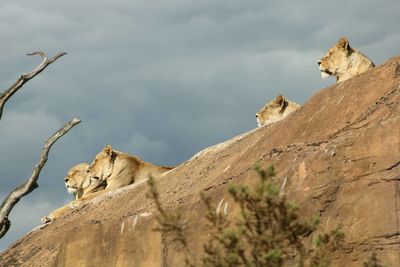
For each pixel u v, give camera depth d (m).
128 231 34.88
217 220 17.62
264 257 16.45
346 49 45.56
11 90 21.44
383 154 26.05
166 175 43.22
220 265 16.83
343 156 26.91
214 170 39.50
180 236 17.48
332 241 18.86
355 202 26.08
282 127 35.53
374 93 31.97
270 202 16.77
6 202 21.16
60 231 46.03
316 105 34.44
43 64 21.61
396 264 24.77
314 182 27.20
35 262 44.38
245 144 40.62
